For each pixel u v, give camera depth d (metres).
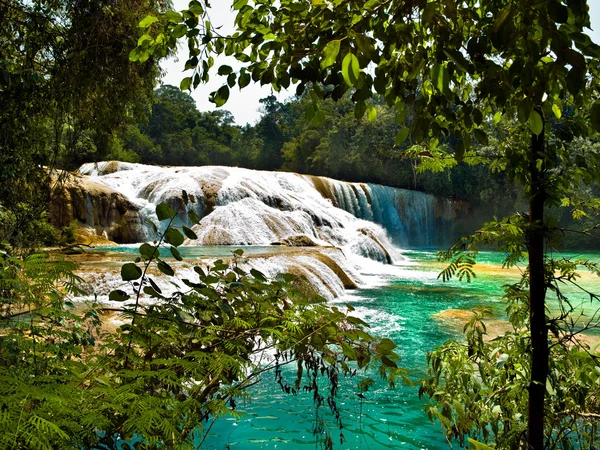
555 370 2.32
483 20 1.35
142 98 7.82
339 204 26.34
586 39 1.08
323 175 43.53
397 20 1.33
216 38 1.86
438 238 33.53
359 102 1.44
